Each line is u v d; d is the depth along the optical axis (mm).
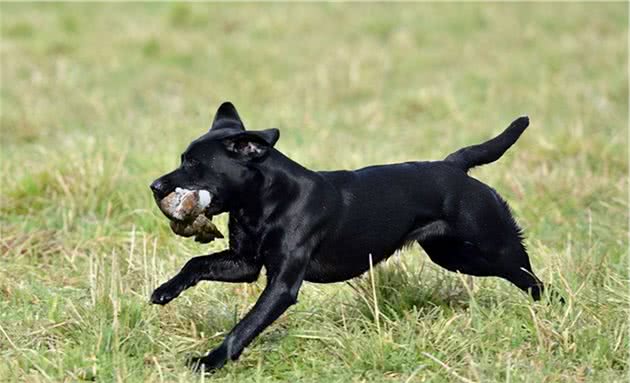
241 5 26750
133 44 22531
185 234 8664
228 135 8586
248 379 8438
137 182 12852
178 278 8734
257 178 8656
